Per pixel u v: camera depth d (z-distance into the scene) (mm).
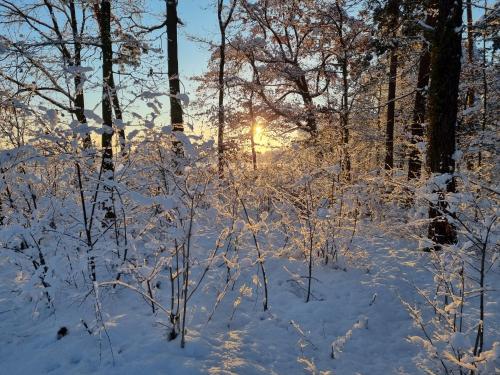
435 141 6781
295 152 7281
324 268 6059
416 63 11672
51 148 4281
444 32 6637
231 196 5566
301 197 5895
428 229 6582
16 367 3750
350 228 6188
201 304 4758
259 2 15203
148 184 4531
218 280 5340
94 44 7043
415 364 3963
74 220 4809
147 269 4078
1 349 4059
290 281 5594
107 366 3602
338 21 14680
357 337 4414
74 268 4508
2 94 4562
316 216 5559
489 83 12562
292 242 6215
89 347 3893
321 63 16172
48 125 4402
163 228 4316
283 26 16312
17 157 4312
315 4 14828
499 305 4941
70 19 8977
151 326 4172
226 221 6027
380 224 7074
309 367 3795
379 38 11625
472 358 2949
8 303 5004
